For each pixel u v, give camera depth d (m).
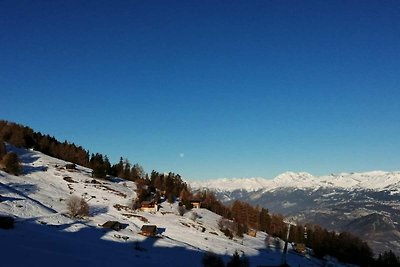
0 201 134.12
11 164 181.25
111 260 96.88
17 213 128.25
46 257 83.31
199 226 180.62
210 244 155.38
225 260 130.00
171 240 146.62
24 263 75.31
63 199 165.62
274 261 154.38
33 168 199.62
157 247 130.62
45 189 172.62
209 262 107.06
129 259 103.88
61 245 101.12
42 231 114.00
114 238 129.62
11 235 98.12
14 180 171.00
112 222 144.12
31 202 144.75
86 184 198.12
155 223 168.75
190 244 148.12
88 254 98.19
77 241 112.50
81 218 147.62
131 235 140.38
